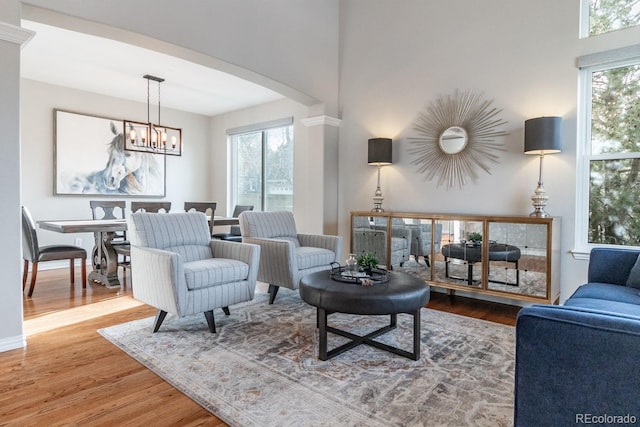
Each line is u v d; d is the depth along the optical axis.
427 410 1.67
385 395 1.80
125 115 5.79
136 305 3.32
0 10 2.23
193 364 2.13
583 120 3.10
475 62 3.60
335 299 2.07
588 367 0.98
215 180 6.82
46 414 1.65
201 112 6.65
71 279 4.11
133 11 2.81
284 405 1.71
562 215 3.13
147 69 4.48
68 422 1.59
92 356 2.24
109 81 4.93
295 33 4.09
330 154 4.59
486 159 3.54
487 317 3.06
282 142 5.86
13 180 2.32
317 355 2.25
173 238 2.96
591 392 0.98
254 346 2.39
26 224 3.54
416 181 4.02
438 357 2.23
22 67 4.43
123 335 2.58
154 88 5.23
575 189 3.07
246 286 2.85
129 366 2.12
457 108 3.71
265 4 3.77
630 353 0.92
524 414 1.08
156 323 2.64
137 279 2.77
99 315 3.03
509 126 3.40
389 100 4.22
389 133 4.23
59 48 3.86
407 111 4.08
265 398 1.77
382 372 2.03
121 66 4.38
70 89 5.21
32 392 1.83
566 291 3.12
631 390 0.92
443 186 3.81
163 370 2.06
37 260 3.62
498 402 1.73
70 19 2.59
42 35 3.55
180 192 6.51
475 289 3.27
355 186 4.54
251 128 6.17
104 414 1.65
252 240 3.51
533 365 1.06
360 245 4.08
